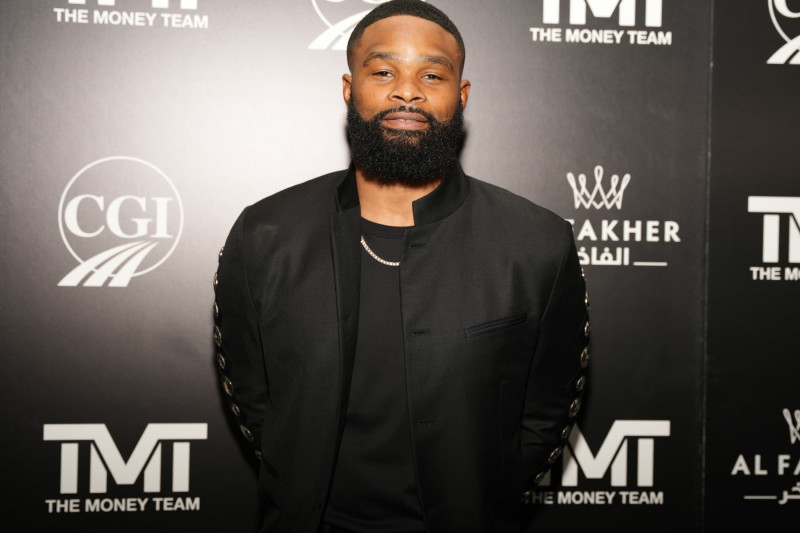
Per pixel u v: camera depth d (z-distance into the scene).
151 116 1.52
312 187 1.24
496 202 1.19
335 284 1.07
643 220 1.58
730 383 1.59
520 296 1.11
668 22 1.58
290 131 1.54
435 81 1.10
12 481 1.52
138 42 1.51
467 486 1.07
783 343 1.59
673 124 1.58
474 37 1.55
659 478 1.61
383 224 1.13
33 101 1.49
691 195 1.58
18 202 1.50
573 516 1.60
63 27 1.50
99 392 1.53
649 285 1.59
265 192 1.54
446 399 1.06
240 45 1.53
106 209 1.52
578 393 1.22
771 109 1.58
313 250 1.12
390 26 1.10
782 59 1.59
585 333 1.20
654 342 1.59
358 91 1.11
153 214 1.53
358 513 1.11
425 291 1.08
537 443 1.19
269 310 1.12
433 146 1.08
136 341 1.54
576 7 1.56
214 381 1.56
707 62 1.58
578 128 1.57
